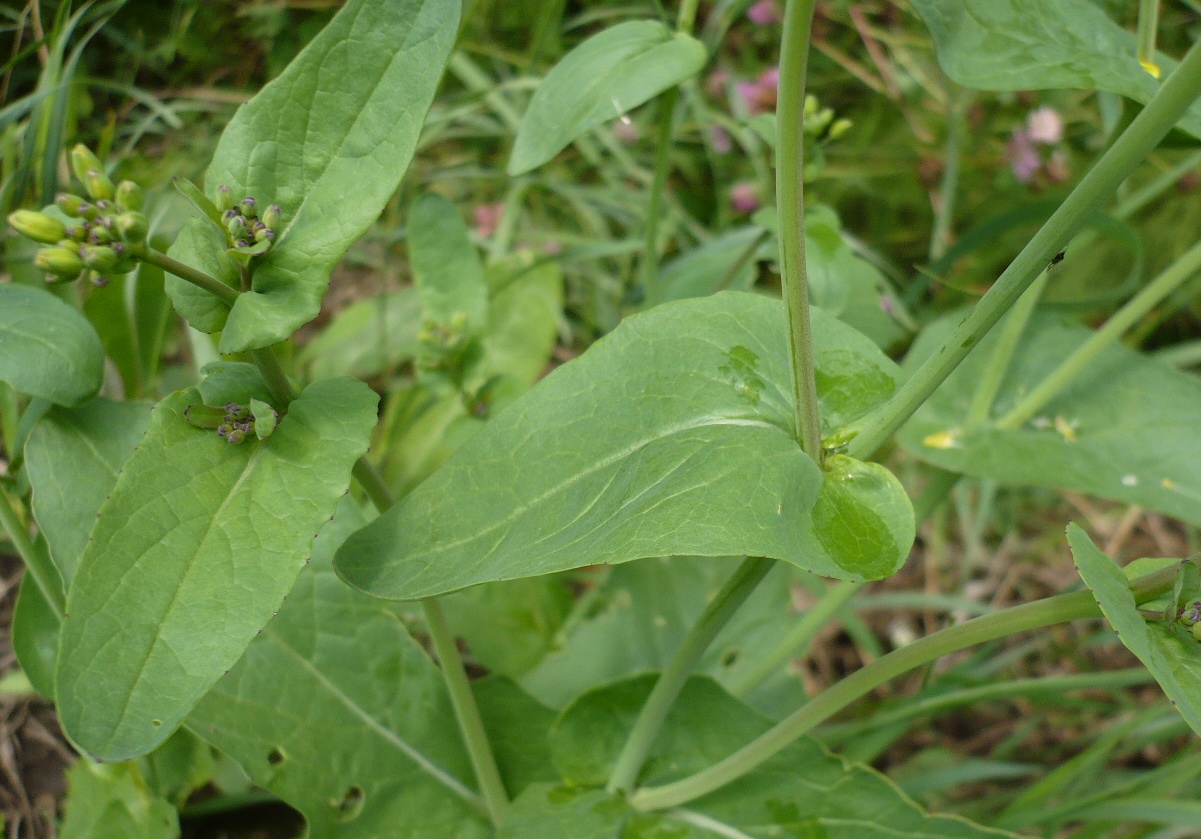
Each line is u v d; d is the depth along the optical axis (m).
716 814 0.29
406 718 0.31
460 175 0.52
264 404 0.22
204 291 0.23
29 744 0.33
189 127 0.49
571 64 0.30
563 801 0.29
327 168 0.23
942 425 0.37
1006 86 0.26
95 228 0.20
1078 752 0.42
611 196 0.55
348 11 0.23
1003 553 0.52
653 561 0.38
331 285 0.54
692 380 0.25
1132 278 0.34
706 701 0.31
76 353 0.24
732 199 0.55
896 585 0.50
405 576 0.23
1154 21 0.27
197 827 0.33
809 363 0.23
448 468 0.24
